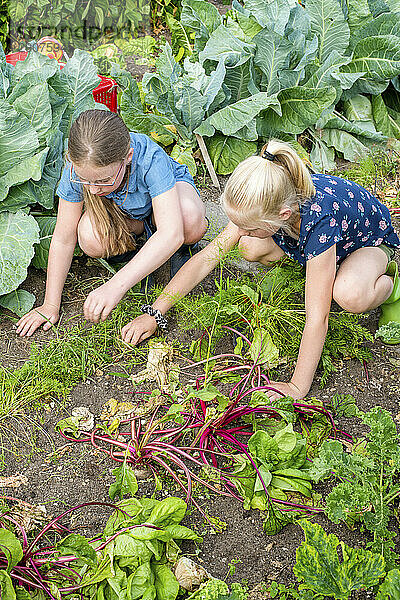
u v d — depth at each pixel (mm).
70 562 1949
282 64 3826
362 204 2703
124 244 2967
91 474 2314
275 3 3854
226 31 3877
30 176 2920
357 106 4258
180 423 2469
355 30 4176
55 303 2906
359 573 1867
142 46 5199
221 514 2195
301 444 2234
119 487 2170
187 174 3086
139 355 2766
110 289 2623
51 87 3127
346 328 2869
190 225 2936
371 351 2850
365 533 2166
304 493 2178
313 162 4020
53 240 2910
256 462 2193
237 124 3742
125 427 2482
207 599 1828
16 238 2922
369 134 4133
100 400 2584
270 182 2307
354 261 2695
